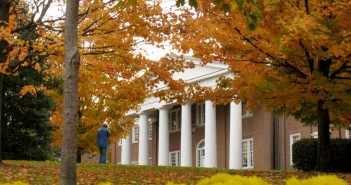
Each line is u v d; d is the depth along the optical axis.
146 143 45.88
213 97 17.95
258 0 13.87
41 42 15.18
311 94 15.45
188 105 40.47
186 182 12.59
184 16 15.05
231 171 17.17
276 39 13.84
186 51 15.70
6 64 14.43
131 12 14.47
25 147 29.62
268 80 15.69
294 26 12.96
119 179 12.94
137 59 16.19
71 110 8.66
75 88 8.74
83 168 16.55
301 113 20.56
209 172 16.19
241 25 14.16
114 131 32.06
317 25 13.24
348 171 20.48
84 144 31.06
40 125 29.86
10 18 15.76
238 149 36.62
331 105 15.88
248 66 16.14
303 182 4.80
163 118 43.25
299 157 21.95
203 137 43.47
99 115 29.66
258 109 38.34
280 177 14.74
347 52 14.02
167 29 15.15
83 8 15.78
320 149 17.86
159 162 42.94
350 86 15.61
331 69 16.47
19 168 14.71
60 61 15.95
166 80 16.64
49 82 29.41
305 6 14.64
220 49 15.17
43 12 15.73
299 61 15.20
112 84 17.59
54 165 17.28
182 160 40.12
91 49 15.95
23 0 17.73
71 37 8.80
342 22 13.90
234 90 17.19
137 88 16.91
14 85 28.91
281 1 13.73
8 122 29.75
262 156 37.53
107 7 14.79
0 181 11.54
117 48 15.65
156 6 14.67
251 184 4.93
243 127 39.66
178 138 46.69
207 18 14.88
